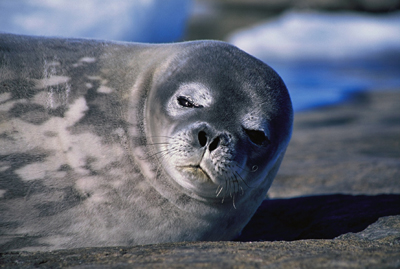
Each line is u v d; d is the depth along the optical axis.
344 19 79.62
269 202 17.86
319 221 14.88
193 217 13.35
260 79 13.92
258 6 104.38
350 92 49.47
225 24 88.06
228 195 13.52
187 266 8.91
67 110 13.02
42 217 12.20
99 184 12.55
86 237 12.45
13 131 12.54
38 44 14.23
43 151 12.52
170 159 12.88
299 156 25.58
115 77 13.84
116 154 12.84
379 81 57.50
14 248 12.21
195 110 13.11
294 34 75.50
